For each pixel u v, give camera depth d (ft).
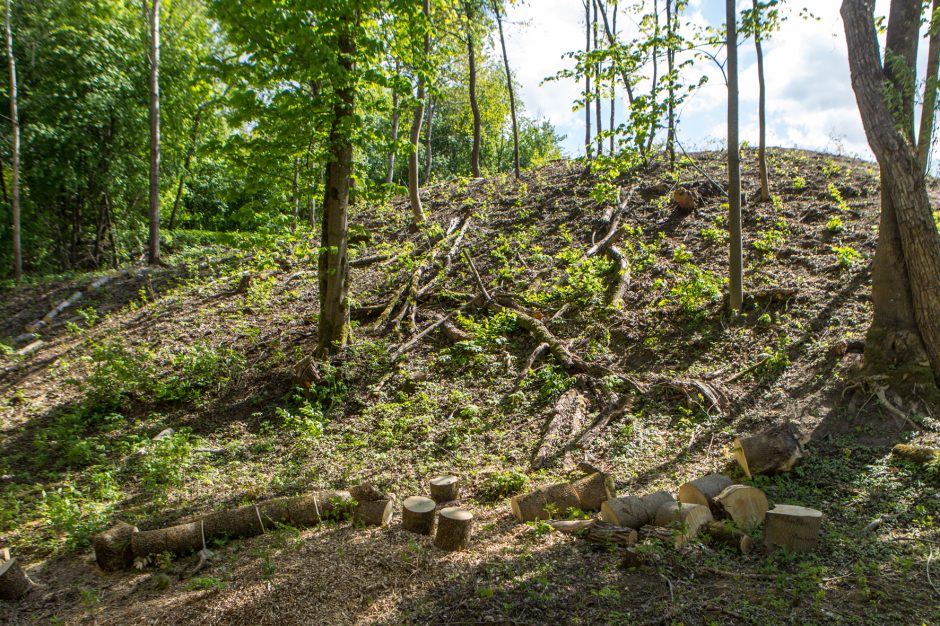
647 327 36.24
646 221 50.80
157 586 18.02
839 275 36.01
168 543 19.72
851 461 22.36
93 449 31.24
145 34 74.79
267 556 18.26
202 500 24.85
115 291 59.26
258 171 33.45
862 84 24.31
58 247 77.61
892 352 25.54
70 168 70.18
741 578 15.40
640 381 31.27
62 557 20.95
